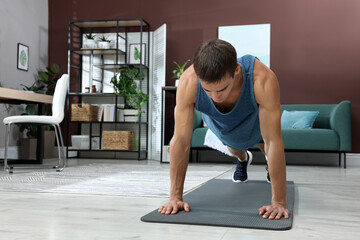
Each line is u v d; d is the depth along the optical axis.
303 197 1.99
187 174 3.17
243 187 2.27
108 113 5.38
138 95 5.36
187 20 5.46
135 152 5.56
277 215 1.38
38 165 3.98
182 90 1.44
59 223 1.33
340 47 4.95
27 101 4.05
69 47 5.44
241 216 1.42
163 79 5.18
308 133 4.20
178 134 1.51
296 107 4.82
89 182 2.53
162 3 5.57
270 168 1.44
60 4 5.90
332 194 2.11
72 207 1.64
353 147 4.81
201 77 1.13
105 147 5.22
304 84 5.03
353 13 4.92
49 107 5.49
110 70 5.77
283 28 5.12
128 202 1.78
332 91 4.95
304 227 1.29
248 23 5.24
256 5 5.21
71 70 5.81
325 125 4.66
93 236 1.15
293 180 2.84
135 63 5.60
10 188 2.21
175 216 1.41
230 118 1.48
